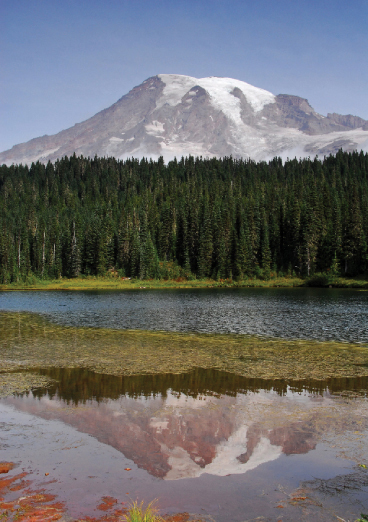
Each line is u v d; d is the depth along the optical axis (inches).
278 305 2054.6
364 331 1221.1
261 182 6953.7
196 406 530.3
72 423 464.8
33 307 1993.1
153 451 392.2
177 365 773.9
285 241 4773.6
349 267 4023.1
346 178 6894.7
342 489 324.2
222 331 1214.3
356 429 454.6
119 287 4020.7
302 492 318.0
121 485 326.3
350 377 691.4
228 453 389.7
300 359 832.9
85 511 285.7
